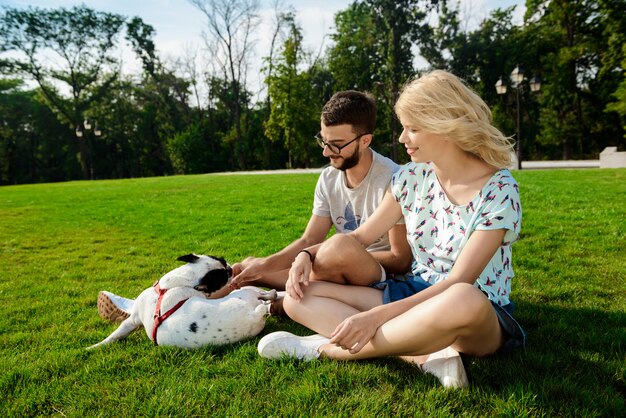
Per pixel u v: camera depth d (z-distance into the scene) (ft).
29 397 7.68
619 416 6.30
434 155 7.75
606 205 26.40
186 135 162.20
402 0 133.28
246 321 9.34
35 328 11.39
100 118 175.42
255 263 10.43
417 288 8.43
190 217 32.12
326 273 8.84
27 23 154.30
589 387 7.00
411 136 7.74
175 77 172.86
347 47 146.41
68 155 186.29
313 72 156.25
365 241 9.43
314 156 146.41
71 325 11.46
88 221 33.12
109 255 20.56
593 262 14.69
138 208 39.60
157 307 9.42
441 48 145.79
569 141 130.21
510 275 8.13
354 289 8.67
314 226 11.32
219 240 22.86
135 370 8.46
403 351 6.82
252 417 6.71
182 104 178.19
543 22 132.57
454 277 7.09
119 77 175.94
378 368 7.78
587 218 22.50
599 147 132.87
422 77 7.63
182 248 21.53
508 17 146.00
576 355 8.11
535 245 17.22
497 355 8.05
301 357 8.25
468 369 7.41
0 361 9.26
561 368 7.71
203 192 52.24
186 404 7.16
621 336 8.77
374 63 144.66
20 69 158.20
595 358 7.93
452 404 6.72
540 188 36.76
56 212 39.50
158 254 20.38
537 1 127.85
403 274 10.05
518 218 7.28
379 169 10.31
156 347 9.36
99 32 163.84
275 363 8.31
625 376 7.27
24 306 13.21
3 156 180.75
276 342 8.40
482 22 146.41
